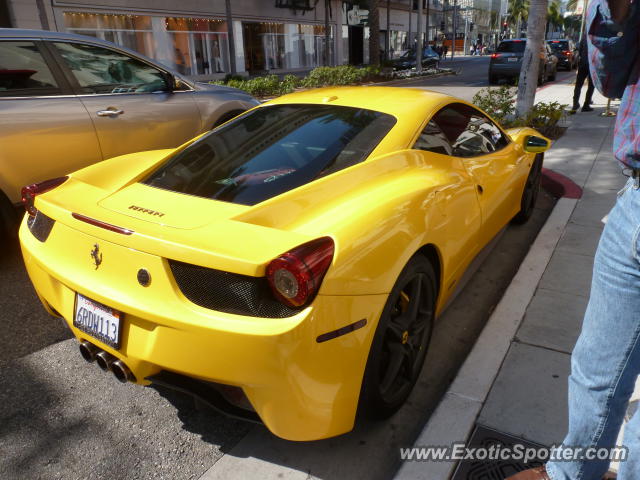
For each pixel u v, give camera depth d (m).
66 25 19.41
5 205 4.00
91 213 2.06
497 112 8.43
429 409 2.36
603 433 1.57
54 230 2.17
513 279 3.31
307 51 32.47
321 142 2.51
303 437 1.81
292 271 1.62
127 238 1.85
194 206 2.10
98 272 1.97
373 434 2.20
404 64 29.92
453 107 3.13
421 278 2.26
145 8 21.91
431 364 2.69
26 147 4.00
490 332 2.74
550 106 8.23
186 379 1.93
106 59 4.63
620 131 1.40
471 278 3.62
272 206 1.99
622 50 1.34
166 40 23.20
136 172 2.59
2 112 3.88
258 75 28.08
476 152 3.22
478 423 2.14
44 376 2.63
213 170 2.41
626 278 1.41
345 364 1.80
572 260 3.59
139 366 1.89
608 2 1.31
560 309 2.97
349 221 1.90
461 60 48.31
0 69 3.96
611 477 1.77
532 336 2.71
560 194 5.24
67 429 2.27
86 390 2.52
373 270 1.85
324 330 1.70
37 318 3.20
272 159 2.43
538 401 2.25
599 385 1.53
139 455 2.12
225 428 2.27
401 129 2.61
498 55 18.66
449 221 2.45
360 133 2.56
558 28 84.69
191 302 1.76
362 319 1.81
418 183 2.33
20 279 3.73
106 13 20.56
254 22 27.80
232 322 1.68
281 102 3.04
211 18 25.00
